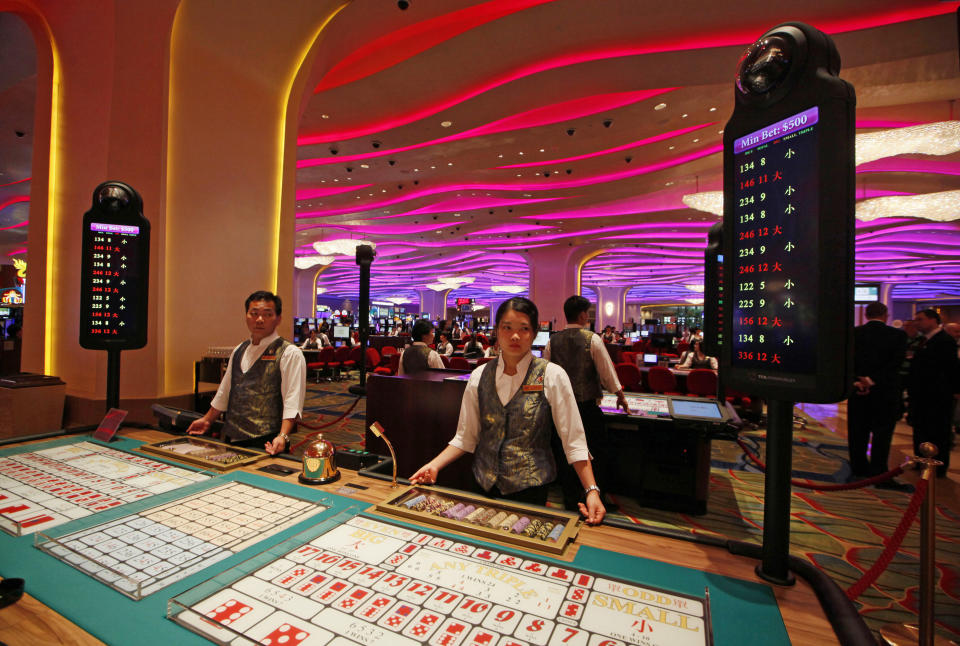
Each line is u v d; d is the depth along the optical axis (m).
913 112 6.61
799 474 3.90
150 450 1.67
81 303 2.17
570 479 2.82
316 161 8.98
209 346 4.07
